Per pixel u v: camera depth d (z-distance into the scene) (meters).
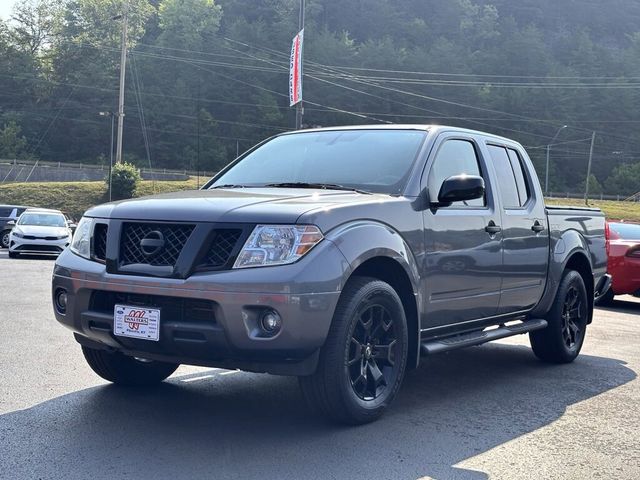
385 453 4.04
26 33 118.12
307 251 4.04
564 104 140.00
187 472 3.64
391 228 4.63
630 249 12.31
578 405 5.32
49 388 5.27
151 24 144.88
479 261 5.46
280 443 4.15
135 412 4.72
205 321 3.99
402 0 197.12
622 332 9.33
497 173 6.07
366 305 4.37
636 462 4.05
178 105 124.19
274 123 125.94
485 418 4.87
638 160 137.88
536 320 6.60
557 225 6.76
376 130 5.73
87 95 118.44
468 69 144.62
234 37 138.25
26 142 112.50
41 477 3.53
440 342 5.14
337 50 136.50
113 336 4.26
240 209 4.14
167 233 4.20
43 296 10.86
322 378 4.19
